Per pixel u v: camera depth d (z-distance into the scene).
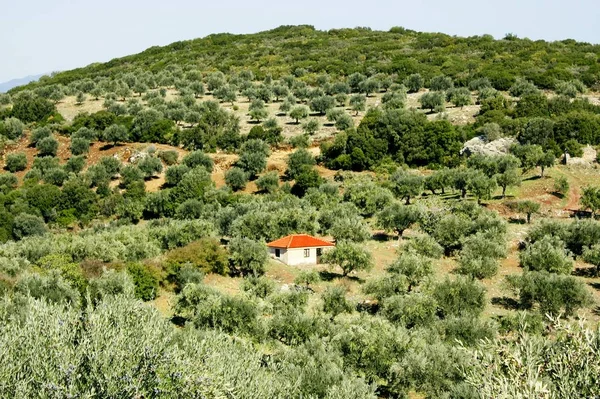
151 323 16.41
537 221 63.66
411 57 181.88
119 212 84.69
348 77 158.62
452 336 31.12
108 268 48.16
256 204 75.19
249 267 52.44
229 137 112.38
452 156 96.62
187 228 62.38
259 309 35.66
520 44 186.50
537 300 39.66
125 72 197.75
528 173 82.06
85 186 90.81
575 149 86.06
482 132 102.12
